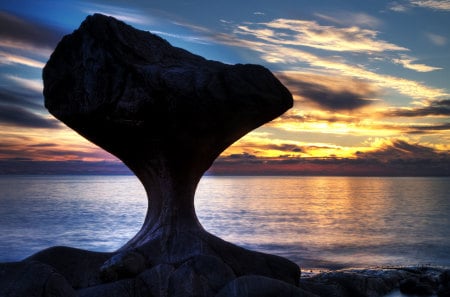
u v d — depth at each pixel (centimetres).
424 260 2453
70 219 4175
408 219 4606
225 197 8688
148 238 1084
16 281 702
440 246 2897
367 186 17625
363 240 3170
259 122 1075
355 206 6450
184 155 1085
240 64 1040
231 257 1071
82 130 1109
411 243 3034
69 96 1065
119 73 1024
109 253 1059
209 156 1111
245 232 3638
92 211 4975
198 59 1112
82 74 1048
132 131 1055
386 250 2764
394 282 1445
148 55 1052
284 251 2759
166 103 1002
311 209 5862
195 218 1126
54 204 6019
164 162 1095
